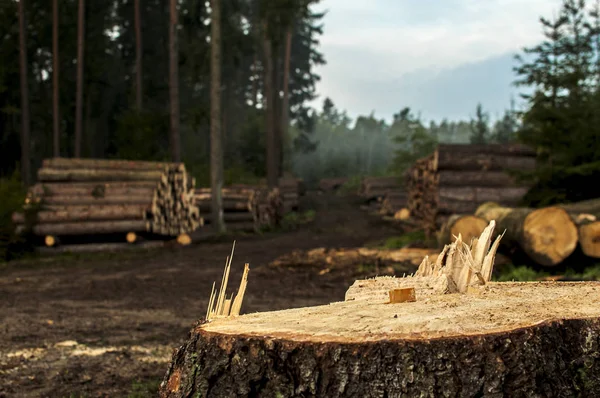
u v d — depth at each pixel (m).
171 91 28.00
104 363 5.73
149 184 18.06
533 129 12.96
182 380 2.57
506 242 9.88
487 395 2.23
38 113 38.84
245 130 50.09
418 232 18.86
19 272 13.02
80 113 32.31
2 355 6.00
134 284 11.19
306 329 2.51
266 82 35.97
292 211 34.28
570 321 2.50
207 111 28.39
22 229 15.70
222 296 3.02
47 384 5.09
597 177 12.27
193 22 29.19
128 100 42.34
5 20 34.16
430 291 3.38
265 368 2.39
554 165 12.59
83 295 9.98
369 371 2.27
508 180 16.12
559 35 26.48
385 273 11.00
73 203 17.02
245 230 23.50
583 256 9.30
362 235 22.33
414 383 2.25
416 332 2.38
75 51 39.12
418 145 41.41
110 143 42.28
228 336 2.47
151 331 7.14
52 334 6.95
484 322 2.47
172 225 18.81
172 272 12.92
